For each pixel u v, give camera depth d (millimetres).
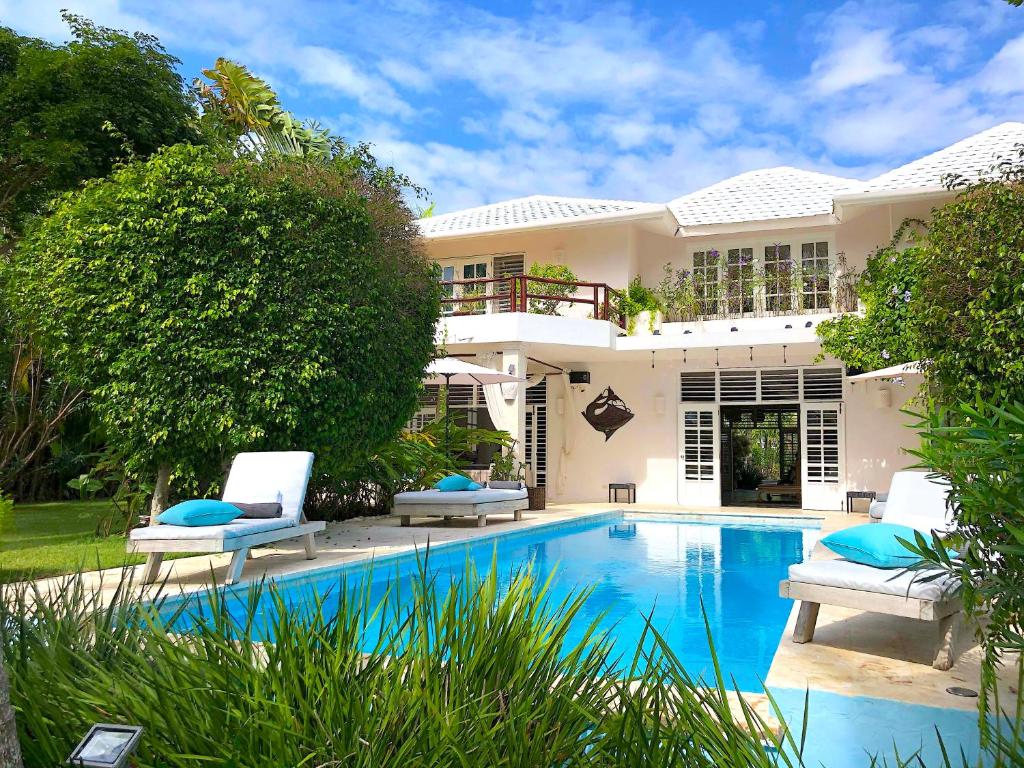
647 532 12375
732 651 4965
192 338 8945
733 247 17234
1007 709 3650
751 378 16812
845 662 4516
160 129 13617
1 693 1436
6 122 13008
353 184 10336
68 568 7004
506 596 2402
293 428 9172
